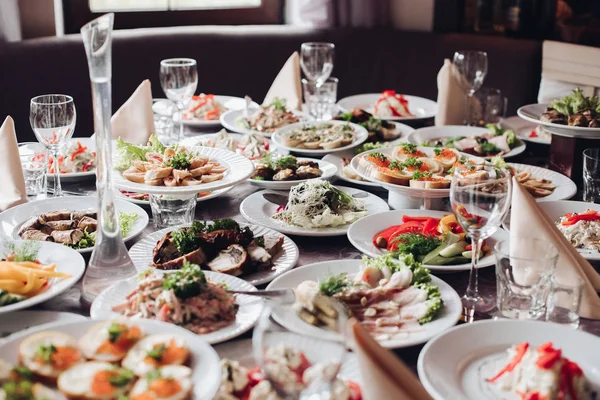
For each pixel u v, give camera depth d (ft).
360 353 3.41
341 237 6.08
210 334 4.20
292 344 3.34
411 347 4.35
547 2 13.80
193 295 4.33
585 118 7.50
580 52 12.07
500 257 4.60
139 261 5.27
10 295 4.47
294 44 13.70
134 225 5.96
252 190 7.14
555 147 7.83
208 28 13.52
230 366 3.67
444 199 6.86
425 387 3.72
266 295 4.55
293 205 6.16
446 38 13.52
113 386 3.33
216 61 13.41
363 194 6.84
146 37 12.98
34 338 3.66
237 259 5.18
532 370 3.70
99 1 13.32
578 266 4.90
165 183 5.84
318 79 10.18
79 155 7.66
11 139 6.57
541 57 12.90
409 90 13.96
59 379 3.38
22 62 12.03
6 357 3.64
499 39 13.29
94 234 5.66
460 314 4.55
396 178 6.45
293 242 5.66
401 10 14.17
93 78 4.47
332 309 3.48
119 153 6.45
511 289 4.61
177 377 3.43
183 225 5.75
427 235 5.61
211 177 5.91
